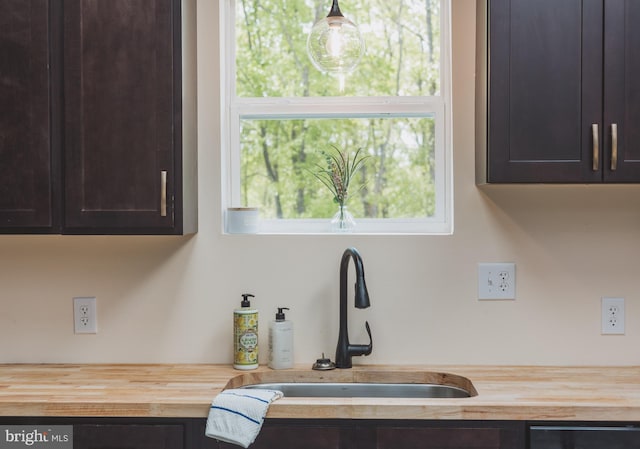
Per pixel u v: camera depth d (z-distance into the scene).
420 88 2.10
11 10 1.71
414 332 1.94
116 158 1.71
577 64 1.68
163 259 1.97
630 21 1.67
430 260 1.94
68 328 1.98
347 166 2.06
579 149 1.68
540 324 1.93
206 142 1.98
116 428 1.48
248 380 1.81
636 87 1.67
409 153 2.09
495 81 1.69
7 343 1.98
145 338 1.97
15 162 1.71
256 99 2.11
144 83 1.71
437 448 1.46
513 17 1.69
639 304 1.92
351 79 2.12
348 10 2.12
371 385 1.83
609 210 1.93
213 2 1.98
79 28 1.71
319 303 1.95
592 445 1.44
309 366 1.89
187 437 1.48
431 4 2.10
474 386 1.64
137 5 1.71
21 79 1.71
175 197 1.72
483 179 1.80
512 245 1.94
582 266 1.93
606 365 1.92
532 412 1.44
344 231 2.01
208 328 1.96
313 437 1.47
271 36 2.13
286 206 2.12
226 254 1.97
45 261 1.98
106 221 1.71
